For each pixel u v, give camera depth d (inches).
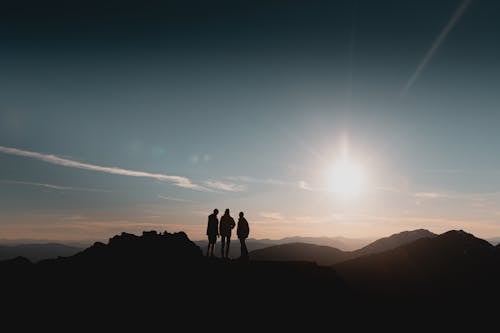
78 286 1026.1
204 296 987.3
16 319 860.6
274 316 938.1
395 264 2763.3
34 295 975.0
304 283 1096.8
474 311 1925.4
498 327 1694.1
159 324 866.8
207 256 1202.0
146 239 1282.0
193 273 1095.6
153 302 953.5
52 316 884.6
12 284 1015.6
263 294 1015.0
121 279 1063.0
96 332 827.4
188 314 912.9
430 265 2800.2
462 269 2723.9
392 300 1804.9
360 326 1026.1
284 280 1090.7
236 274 1095.6
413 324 1333.7
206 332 850.1
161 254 1197.7
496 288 2406.5
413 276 2546.8
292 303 1000.2
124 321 873.5
